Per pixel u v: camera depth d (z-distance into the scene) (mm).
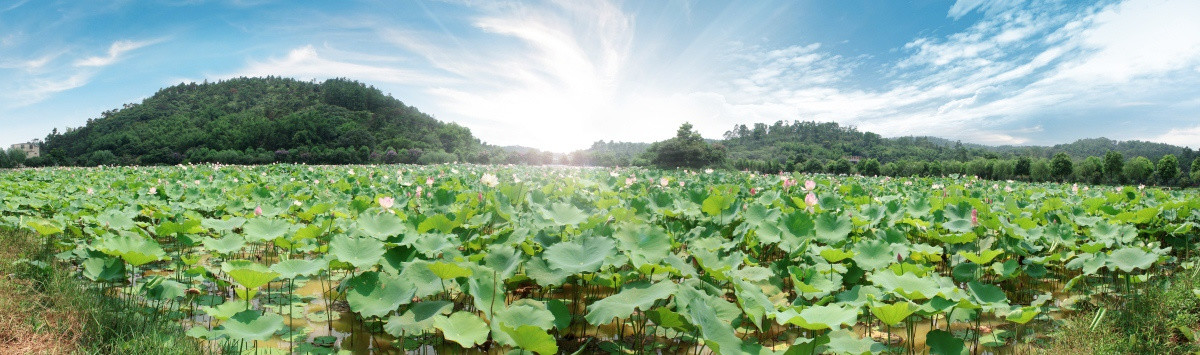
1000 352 4965
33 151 115938
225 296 6203
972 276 6293
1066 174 67188
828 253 5547
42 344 4289
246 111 123812
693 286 4969
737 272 5449
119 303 5324
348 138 94438
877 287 5137
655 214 8992
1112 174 66062
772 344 4938
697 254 5352
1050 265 7484
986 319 5758
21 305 4855
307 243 6926
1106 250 7434
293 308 5836
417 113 140375
